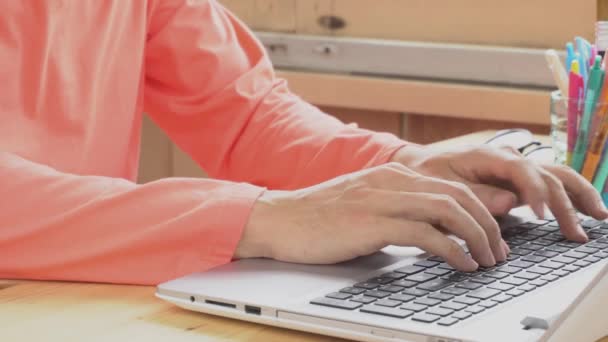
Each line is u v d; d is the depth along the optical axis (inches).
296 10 85.5
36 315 31.7
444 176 41.6
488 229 34.5
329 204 34.9
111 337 29.7
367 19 82.9
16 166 36.9
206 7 53.3
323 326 29.1
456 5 79.2
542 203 38.6
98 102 47.5
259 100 51.4
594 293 31.6
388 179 35.4
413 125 82.1
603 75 47.9
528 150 58.3
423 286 31.6
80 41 45.9
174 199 36.0
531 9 76.5
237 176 51.3
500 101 76.8
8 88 42.0
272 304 30.2
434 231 33.4
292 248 34.6
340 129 48.8
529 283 32.0
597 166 48.6
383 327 28.1
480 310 29.3
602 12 72.6
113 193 36.1
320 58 84.4
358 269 33.9
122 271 35.1
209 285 32.3
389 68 81.6
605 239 38.0
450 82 79.4
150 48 52.4
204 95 51.9
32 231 35.4
